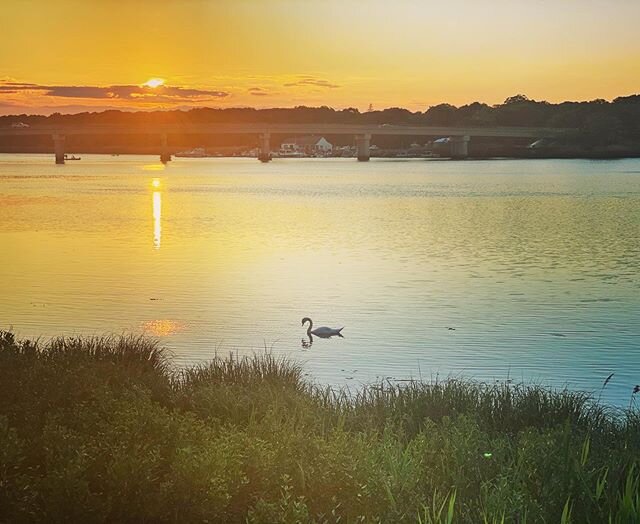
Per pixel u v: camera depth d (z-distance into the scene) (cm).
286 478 819
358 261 4472
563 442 945
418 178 17312
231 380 1514
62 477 778
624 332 2519
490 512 754
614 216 7819
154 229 6372
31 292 3228
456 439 969
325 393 1546
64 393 1171
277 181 16062
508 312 2888
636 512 731
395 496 812
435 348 2297
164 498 787
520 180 15975
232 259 4491
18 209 8394
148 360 1658
